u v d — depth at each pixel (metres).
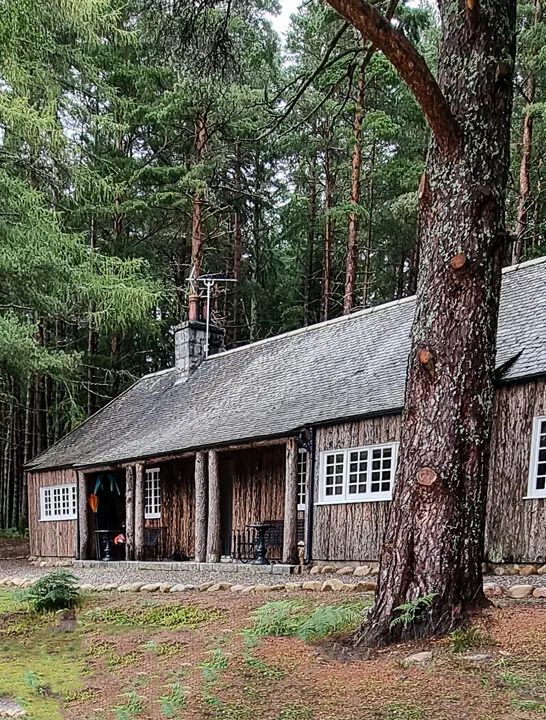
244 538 13.78
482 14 4.91
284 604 5.50
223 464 14.83
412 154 23.12
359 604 5.90
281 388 13.33
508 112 5.02
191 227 24.03
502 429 8.78
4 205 12.95
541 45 16.97
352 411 10.32
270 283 29.59
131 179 21.03
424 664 4.01
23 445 23.69
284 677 4.17
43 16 12.97
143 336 24.27
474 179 4.80
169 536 15.57
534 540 8.29
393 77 19.33
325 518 10.77
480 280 4.74
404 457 4.80
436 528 4.57
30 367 15.16
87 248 15.09
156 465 16.12
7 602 8.22
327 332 14.55
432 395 4.69
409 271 27.38
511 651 4.04
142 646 5.58
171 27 7.16
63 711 4.21
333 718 3.46
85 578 11.03
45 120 12.81
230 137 22.70
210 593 8.01
